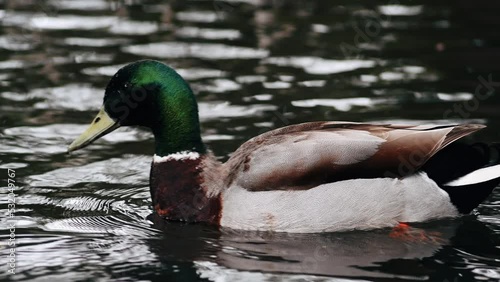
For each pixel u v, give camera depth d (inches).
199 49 778.2
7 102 653.9
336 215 446.6
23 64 738.2
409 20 861.2
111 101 482.9
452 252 429.4
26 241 445.1
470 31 820.0
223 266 413.4
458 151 462.9
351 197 446.3
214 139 583.2
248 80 700.0
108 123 484.1
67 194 510.3
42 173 537.6
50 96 668.1
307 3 929.5
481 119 615.8
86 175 538.9
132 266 414.9
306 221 446.0
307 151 449.7
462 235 450.9
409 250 431.8
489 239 445.7
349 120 611.5
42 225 466.9
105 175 540.1
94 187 521.7
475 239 446.0
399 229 454.6
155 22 863.1
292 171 447.2
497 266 414.0
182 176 473.7
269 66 735.1
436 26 839.1
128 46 784.9
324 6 916.0
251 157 457.4
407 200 451.2
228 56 760.3
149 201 504.7
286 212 445.1
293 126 478.3
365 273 405.4
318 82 695.7
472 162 460.4
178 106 476.1
